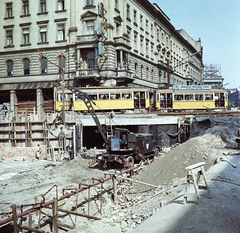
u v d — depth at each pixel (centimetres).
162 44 5591
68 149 2345
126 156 1855
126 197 1238
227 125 2188
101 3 3359
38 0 3753
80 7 3559
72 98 3053
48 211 1020
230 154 1349
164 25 5716
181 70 7175
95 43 3391
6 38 3900
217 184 896
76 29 3550
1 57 3897
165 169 1340
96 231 812
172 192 952
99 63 3491
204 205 725
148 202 1009
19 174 1652
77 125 2488
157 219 710
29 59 3784
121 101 3075
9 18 3856
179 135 2658
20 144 2525
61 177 1591
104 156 1809
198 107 3362
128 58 3838
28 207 1038
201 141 1897
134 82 4131
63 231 910
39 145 2405
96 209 1117
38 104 3744
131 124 2680
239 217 669
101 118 2653
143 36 4575
